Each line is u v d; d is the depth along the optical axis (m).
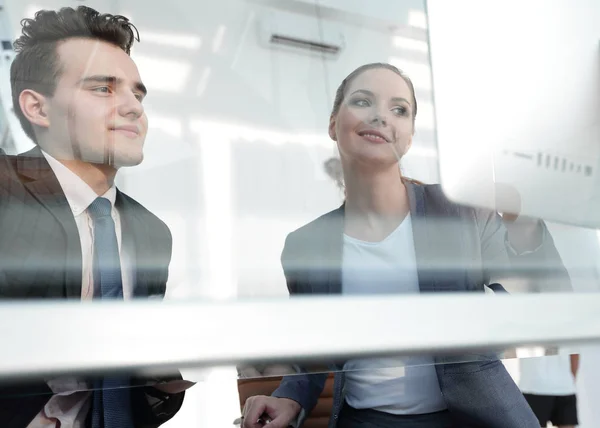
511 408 1.00
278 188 0.86
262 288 0.80
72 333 0.56
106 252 0.75
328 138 0.91
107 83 0.81
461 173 0.92
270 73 0.90
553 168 0.98
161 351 0.59
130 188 0.80
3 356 0.53
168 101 0.85
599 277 0.96
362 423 0.98
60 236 0.73
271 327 0.64
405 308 0.72
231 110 0.88
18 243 0.70
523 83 0.98
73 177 0.77
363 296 0.72
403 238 0.86
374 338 0.68
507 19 0.98
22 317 0.54
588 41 1.02
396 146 0.90
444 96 0.95
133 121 0.82
